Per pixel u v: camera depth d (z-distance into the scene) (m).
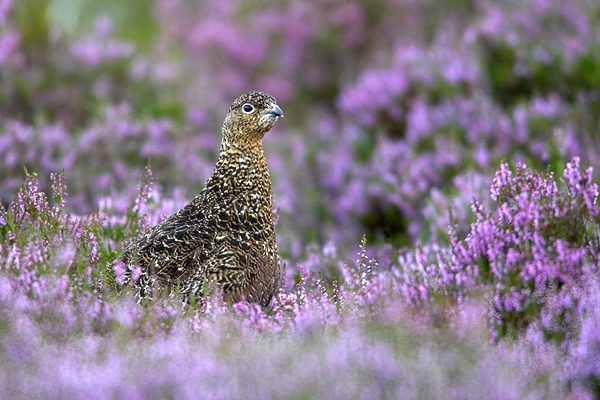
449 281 8.52
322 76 23.98
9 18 19.56
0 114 17.56
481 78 17.45
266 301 9.05
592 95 16.00
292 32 24.30
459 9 22.80
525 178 9.34
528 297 8.01
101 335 7.29
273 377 6.02
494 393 6.06
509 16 18.64
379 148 16.73
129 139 15.99
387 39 23.75
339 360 6.25
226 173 9.44
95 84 19.05
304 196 16.55
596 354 6.93
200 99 20.91
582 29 17.48
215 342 6.71
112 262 8.74
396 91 18.25
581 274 8.32
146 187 10.70
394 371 6.12
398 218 14.66
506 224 8.86
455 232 9.23
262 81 24.11
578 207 8.88
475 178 12.49
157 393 5.96
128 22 28.11
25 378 5.96
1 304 7.04
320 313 7.55
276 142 20.72
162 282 8.35
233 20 25.19
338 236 14.35
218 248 8.78
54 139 15.09
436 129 16.28
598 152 13.19
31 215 9.12
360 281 8.47
